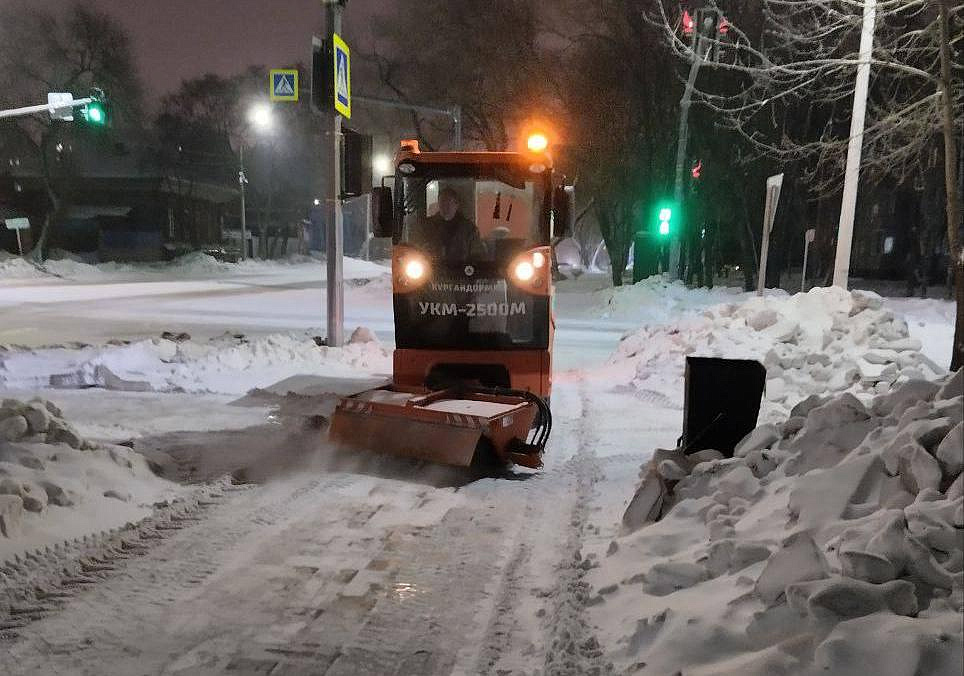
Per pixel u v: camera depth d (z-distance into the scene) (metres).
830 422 5.34
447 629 4.19
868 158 14.84
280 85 16.23
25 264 41.50
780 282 37.03
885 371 9.88
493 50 32.75
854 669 3.08
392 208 8.20
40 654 3.88
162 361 12.05
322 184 71.19
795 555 3.76
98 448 6.56
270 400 10.17
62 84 46.28
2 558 4.75
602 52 31.22
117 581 4.70
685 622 3.71
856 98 13.23
